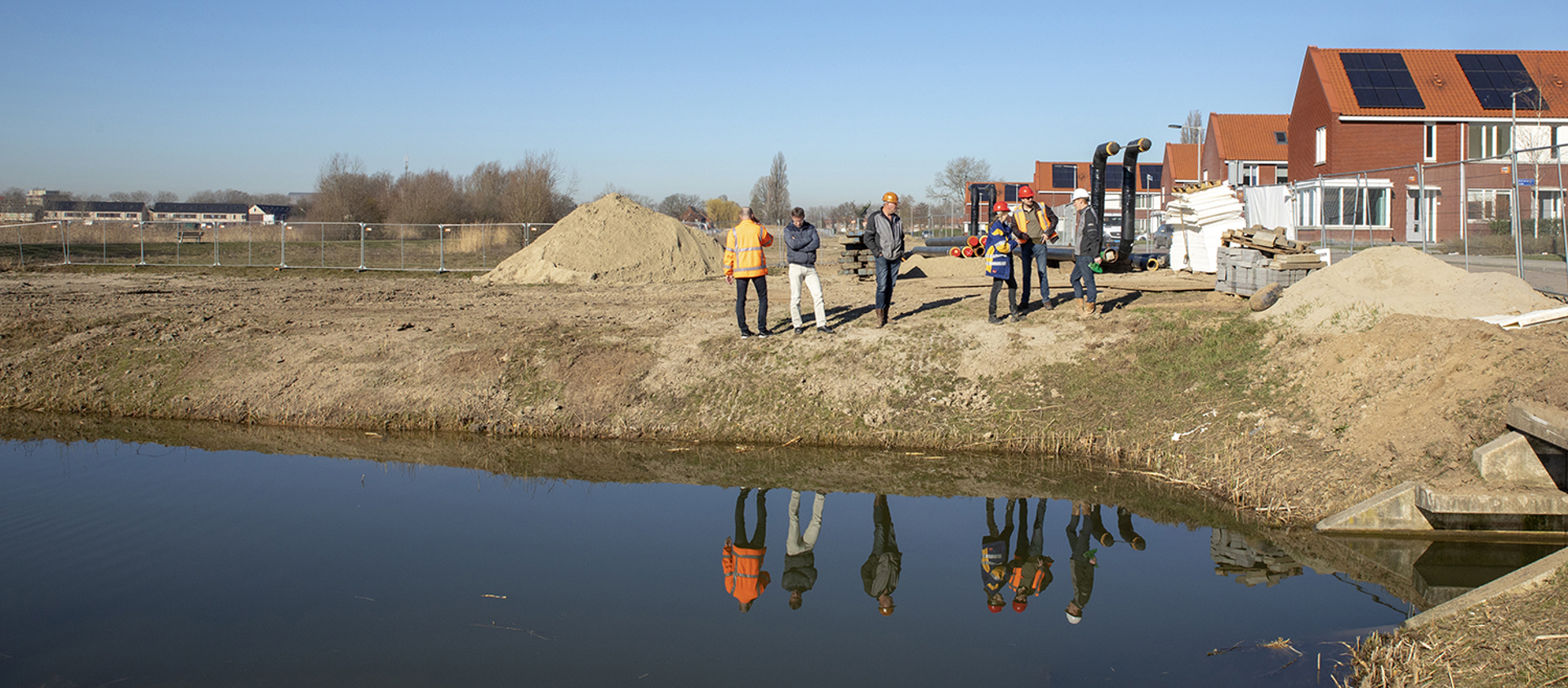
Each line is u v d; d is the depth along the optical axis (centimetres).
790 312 1395
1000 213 1217
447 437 1088
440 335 1291
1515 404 713
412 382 1171
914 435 1013
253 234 3781
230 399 1178
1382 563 677
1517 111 3061
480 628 576
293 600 619
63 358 1276
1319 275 1086
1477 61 3206
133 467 963
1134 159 1488
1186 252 1638
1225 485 840
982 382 1075
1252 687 497
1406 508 715
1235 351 1030
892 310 1348
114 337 1327
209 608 604
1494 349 799
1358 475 776
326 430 1123
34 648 544
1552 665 432
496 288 2150
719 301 1689
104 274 2575
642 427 1074
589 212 2469
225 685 499
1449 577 644
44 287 2089
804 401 1079
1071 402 1023
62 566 679
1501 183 1831
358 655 536
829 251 4425
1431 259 1040
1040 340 1134
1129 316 1173
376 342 1264
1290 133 3500
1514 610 491
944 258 1827
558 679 509
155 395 1199
